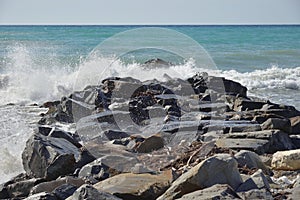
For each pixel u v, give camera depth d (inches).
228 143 290.2
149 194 203.2
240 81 776.9
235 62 1111.0
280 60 1168.2
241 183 200.2
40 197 203.3
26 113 434.9
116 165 248.7
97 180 238.1
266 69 964.6
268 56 1234.0
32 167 263.0
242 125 335.0
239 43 1676.9
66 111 378.3
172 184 202.7
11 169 292.5
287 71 901.2
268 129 331.3
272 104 422.3
